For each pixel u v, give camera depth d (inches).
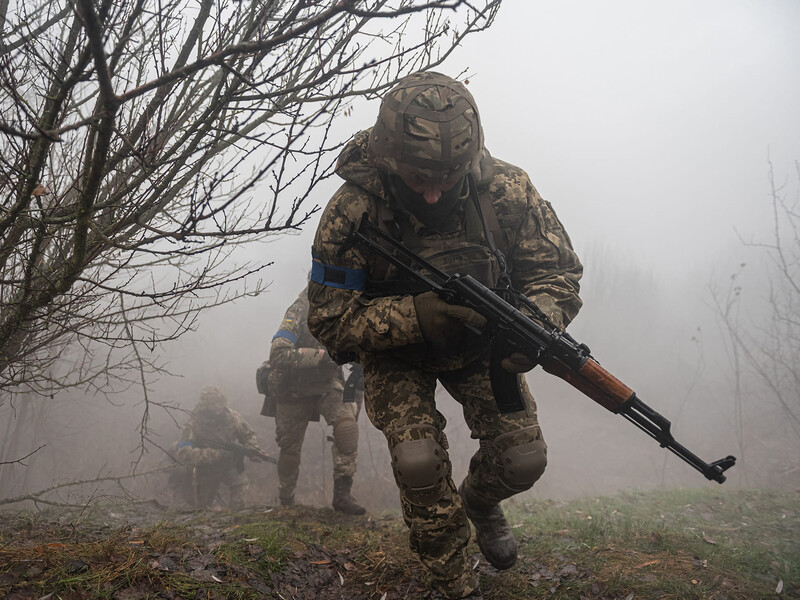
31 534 106.8
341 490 169.8
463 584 81.4
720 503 175.6
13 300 106.6
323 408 179.6
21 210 74.2
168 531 109.0
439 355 86.3
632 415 82.2
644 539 115.3
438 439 84.4
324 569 102.1
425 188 81.9
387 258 82.6
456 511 81.7
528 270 93.7
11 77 74.3
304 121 68.6
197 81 109.5
